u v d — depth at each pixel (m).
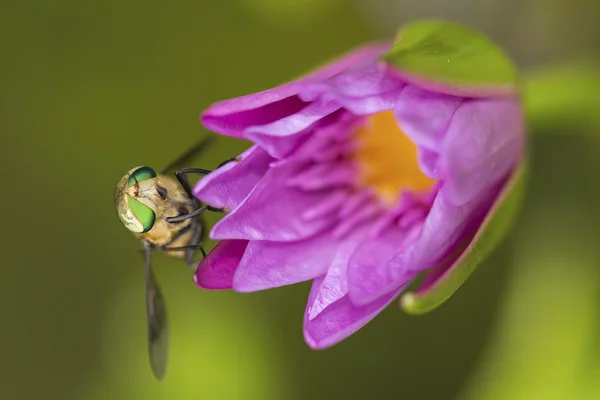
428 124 0.21
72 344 0.26
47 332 0.26
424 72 0.21
